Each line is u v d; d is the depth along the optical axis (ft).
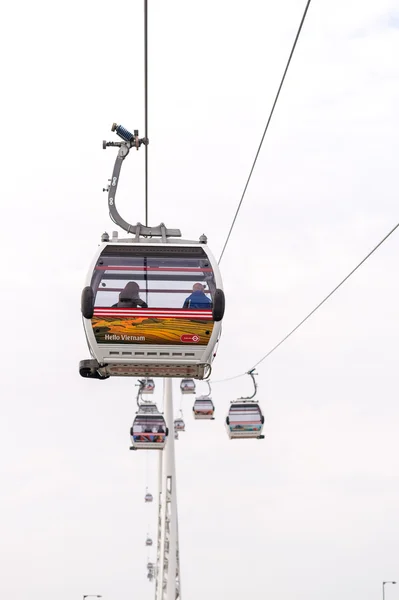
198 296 57.57
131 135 62.59
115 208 61.77
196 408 140.56
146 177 64.75
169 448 164.76
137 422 129.39
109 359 57.41
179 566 160.35
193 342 57.16
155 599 165.78
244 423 104.99
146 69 55.52
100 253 58.29
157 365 58.23
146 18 52.01
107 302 57.26
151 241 60.03
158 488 171.32
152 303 57.36
